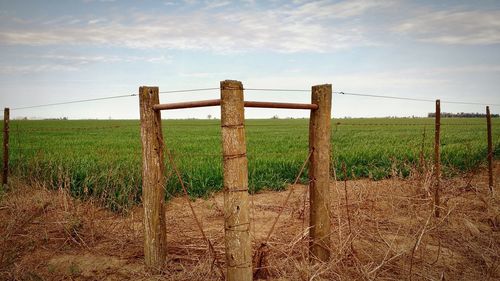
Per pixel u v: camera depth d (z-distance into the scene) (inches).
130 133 1322.6
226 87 133.4
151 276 169.5
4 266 176.2
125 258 191.3
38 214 251.8
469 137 909.8
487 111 310.3
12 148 668.1
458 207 264.1
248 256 140.7
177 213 277.9
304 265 159.8
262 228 235.1
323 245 171.8
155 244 174.6
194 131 1429.6
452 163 463.2
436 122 249.9
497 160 539.2
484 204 269.0
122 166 376.8
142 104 169.0
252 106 141.7
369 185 286.4
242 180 137.4
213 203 299.7
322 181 169.2
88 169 379.2
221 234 222.1
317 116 165.8
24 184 315.0
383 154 508.4
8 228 210.5
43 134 1232.2
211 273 163.9
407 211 253.0
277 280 159.6
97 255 195.3
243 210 138.2
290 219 247.6
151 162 171.2
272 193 344.8
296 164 425.7
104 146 724.7
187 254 192.1
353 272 167.3
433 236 211.2
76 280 169.2
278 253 177.3
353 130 1402.6
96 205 285.1
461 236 212.2
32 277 168.7
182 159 462.3
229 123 134.5
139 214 275.1
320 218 170.7
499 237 213.5
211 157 491.5
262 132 1346.0
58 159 450.6
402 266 174.7
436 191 247.3
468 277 168.6
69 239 211.5
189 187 342.6
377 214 245.8
